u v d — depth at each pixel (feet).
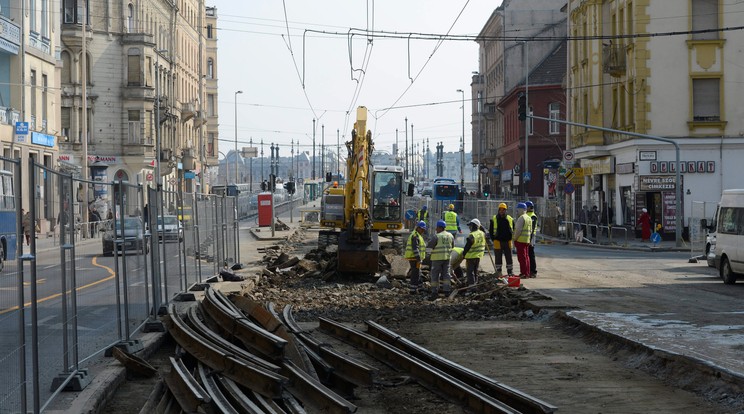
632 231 158.81
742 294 74.02
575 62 200.85
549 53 310.86
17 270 27.71
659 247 139.33
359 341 50.83
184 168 283.79
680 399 36.29
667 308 63.10
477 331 57.67
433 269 79.10
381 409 35.55
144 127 242.37
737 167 153.69
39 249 30.55
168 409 32.89
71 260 35.83
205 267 84.07
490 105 347.36
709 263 86.74
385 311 69.26
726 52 154.20
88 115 236.63
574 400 36.42
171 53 286.46
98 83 237.66
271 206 190.49
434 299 77.10
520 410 33.55
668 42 154.92
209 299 59.62
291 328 51.34
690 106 154.51
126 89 240.32
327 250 116.06
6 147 149.69
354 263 92.99
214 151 399.44
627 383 39.91
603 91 179.63
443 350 49.85
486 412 33.17
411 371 41.73
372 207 110.93
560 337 54.80
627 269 101.86
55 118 178.60
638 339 47.16
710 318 57.00
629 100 163.02
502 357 47.34
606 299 69.56
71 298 35.73
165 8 281.95
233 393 34.04
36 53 165.99
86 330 38.19
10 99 156.25
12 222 27.27
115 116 239.91
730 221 83.05
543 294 71.51
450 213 128.26
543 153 269.44
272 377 34.01
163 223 60.80
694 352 42.24
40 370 30.55
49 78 174.81
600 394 37.52
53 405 32.19
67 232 35.19
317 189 367.45
